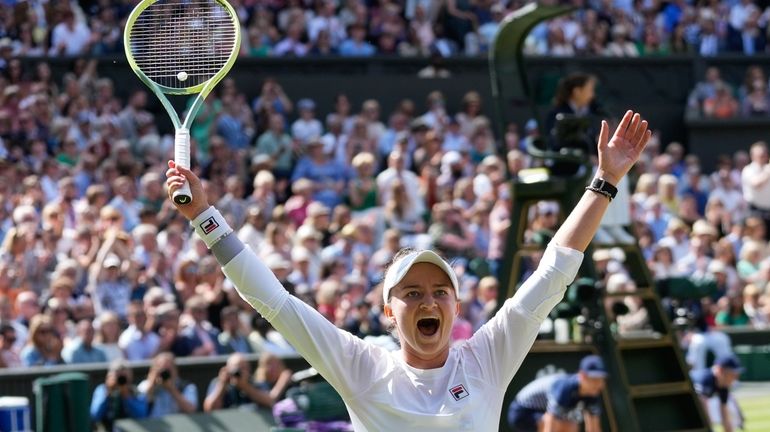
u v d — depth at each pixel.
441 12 25.61
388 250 17.25
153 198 18.72
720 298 18.69
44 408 10.74
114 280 15.23
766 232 23.09
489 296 16.09
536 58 25.31
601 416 11.46
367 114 22.91
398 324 4.57
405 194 19.67
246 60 23.66
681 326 12.47
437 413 4.51
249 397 12.98
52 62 22.03
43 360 13.39
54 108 20.83
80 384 10.88
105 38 22.73
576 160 11.23
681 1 27.39
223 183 20.12
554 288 4.62
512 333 4.63
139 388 12.75
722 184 23.39
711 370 13.12
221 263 4.56
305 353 4.57
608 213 11.80
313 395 11.61
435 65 24.61
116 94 22.42
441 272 4.59
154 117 22.09
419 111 24.55
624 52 26.42
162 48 5.41
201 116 21.39
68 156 19.81
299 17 24.55
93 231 16.31
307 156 21.48
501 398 4.64
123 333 14.20
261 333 14.84
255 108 23.19
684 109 26.09
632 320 13.34
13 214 17.23
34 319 13.41
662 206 21.44
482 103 24.69
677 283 12.27
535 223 17.36
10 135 19.56
